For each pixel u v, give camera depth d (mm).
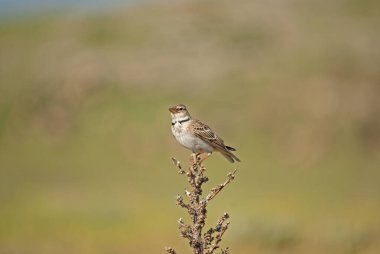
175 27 49688
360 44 46594
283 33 48375
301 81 42219
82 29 51344
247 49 46625
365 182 32281
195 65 45000
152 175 34438
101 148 38281
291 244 20828
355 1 52719
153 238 22688
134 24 50812
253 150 36688
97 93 43094
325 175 33656
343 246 20469
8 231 24297
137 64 45344
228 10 51781
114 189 32125
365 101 40281
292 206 27328
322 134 37750
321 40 47156
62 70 45656
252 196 29500
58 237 23219
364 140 37688
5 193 31906
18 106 43312
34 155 38438
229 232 21469
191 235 7582
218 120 39406
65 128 40750
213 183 31859
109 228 24188
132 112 40781
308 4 52656
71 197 30359
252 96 41156
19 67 47312
